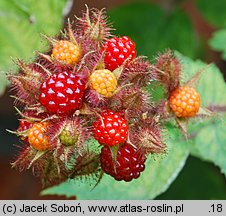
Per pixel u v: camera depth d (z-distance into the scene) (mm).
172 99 262
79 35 248
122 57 245
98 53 244
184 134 263
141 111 248
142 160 252
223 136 306
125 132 239
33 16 333
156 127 251
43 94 237
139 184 295
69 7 339
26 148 243
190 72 309
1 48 328
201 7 373
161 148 245
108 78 238
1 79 319
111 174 251
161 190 294
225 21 371
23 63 244
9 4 333
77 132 234
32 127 239
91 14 252
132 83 242
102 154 248
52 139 234
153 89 263
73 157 247
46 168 245
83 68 241
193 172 363
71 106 237
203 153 304
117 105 242
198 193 360
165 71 260
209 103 304
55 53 244
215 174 363
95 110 239
